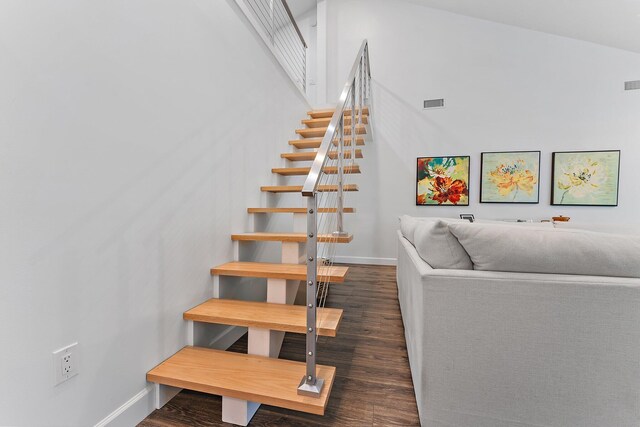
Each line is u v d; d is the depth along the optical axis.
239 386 1.27
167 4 1.55
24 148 0.91
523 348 1.12
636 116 3.84
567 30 3.86
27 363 0.92
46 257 0.97
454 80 4.38
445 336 1.18
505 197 4.21
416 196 4.52
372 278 3.77
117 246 1.24
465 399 1.17
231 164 2.21
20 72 0.90
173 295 1.57
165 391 1.43
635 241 1.11
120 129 1.25
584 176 3.98
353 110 2.69
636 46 3.74
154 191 1.44
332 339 2.08
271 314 1.62
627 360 1.05
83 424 1.09
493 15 4.08
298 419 1.32
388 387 1.53
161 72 1.50
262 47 2.78
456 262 1.26
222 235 2.08
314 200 1.19
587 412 1.08
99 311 1.15
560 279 1.10
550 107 4.08
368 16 4.70
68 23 1.04
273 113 3.05
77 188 1.07
